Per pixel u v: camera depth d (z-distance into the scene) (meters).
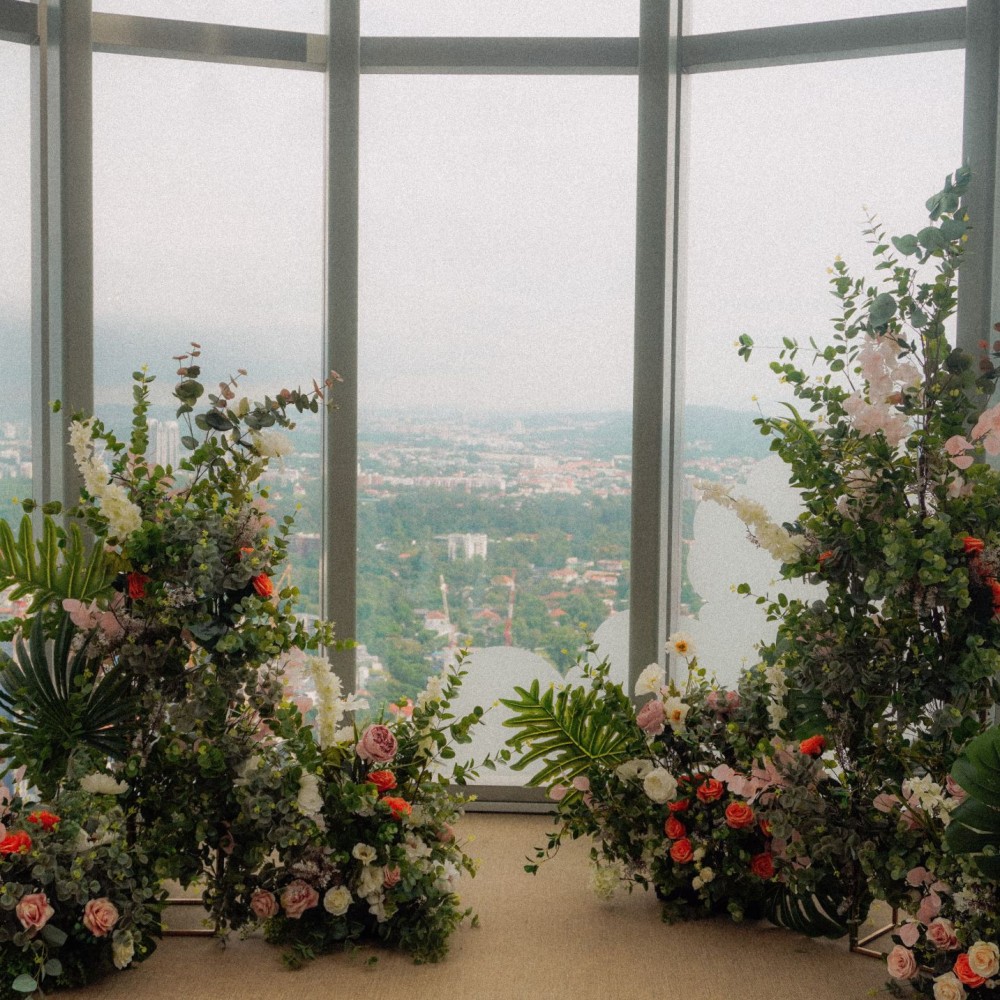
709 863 2.67
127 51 3.24
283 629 2.60
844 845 2.40
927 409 2.50
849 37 3.15
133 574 2.53
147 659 2.52
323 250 3.41
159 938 2.53
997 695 2.51
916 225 3.18
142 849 2.38
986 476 2.47
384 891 2.49
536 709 2.79
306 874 2.51
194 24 3.24
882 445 2.46
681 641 2.92
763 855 2.56
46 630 2.61
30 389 3.20
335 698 2.61
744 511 2.59
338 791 2.52
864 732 2.57
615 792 2.73
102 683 2.58
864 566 2.47
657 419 3.29
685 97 3.38
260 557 2.58
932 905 2.22
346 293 3.32
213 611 2.53
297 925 2.56
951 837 2.16
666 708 2.73
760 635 3.33
